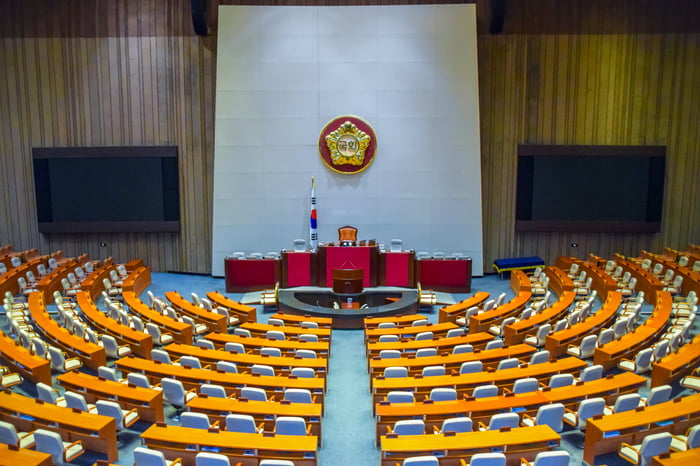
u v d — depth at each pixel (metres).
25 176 19.56
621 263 17.56
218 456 5.90
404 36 18.34
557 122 19.19
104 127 19.30
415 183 18.78
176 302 13.97
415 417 7.61
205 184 19.45
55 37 18.94
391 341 11.45
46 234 19.95
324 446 8.03
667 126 19.09
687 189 19.34
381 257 17.12
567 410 7.93
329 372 11.09
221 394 8.16
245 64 18.41
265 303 15.52
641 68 18.88
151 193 19.45
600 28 18.77
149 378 9.12
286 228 18.95
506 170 19.47
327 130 18.56
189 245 19.84
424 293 16.19
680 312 13.01
